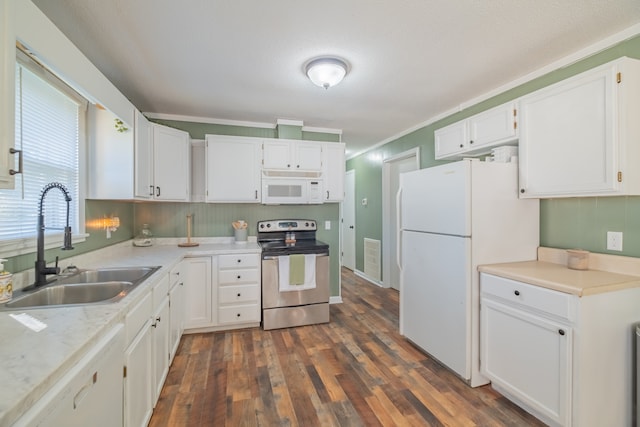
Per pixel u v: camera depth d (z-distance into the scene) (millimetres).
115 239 2666
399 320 2924
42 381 696
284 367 2240
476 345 2014
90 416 927
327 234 3785
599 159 1625
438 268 2238
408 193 2580
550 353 1575
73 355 832
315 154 3379
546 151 1902
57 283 1571
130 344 1317
